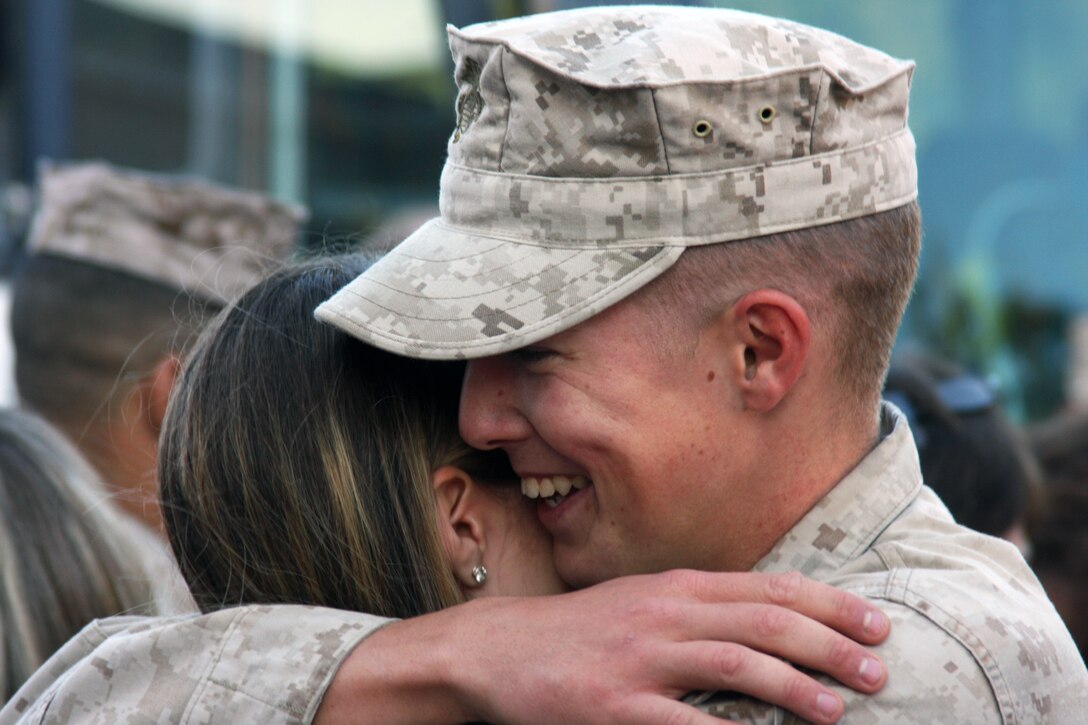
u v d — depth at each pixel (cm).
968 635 192
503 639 201
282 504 229
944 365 360
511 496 235
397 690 206
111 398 368
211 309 377
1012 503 347
